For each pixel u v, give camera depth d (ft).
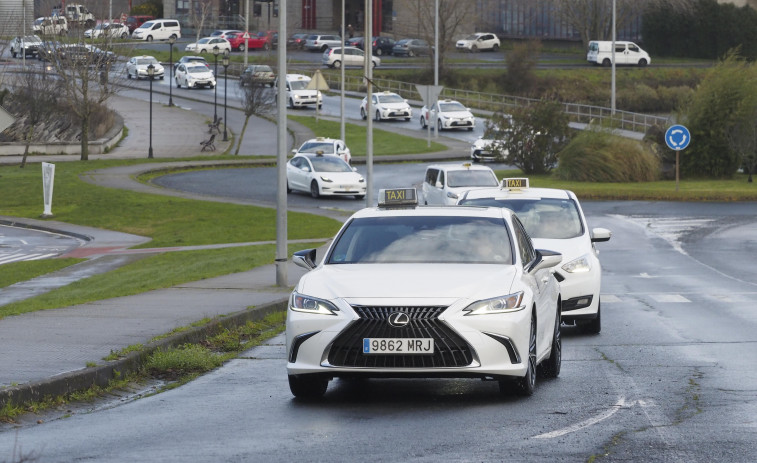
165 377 118.32
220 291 193.98
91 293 206.80
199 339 139.44
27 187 469.98
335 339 95.25
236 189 468.34
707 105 506.07
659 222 359.05
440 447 80.69
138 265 275.18
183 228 368.48
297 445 82.02
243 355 133.49
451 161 568.41
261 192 460.96
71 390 103.65
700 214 381.19
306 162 453.99
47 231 382.22
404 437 84.48
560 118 509.76
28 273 271.69
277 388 109.29
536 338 103.86
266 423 90.94
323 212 395.55
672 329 155.63
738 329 154.30
